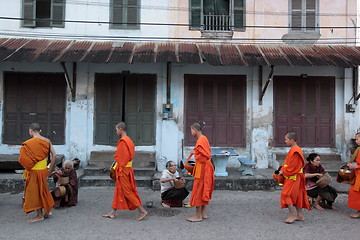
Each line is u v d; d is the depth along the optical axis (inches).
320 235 186.2
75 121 355.3
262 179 302.5
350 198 219.3
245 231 192.2
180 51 339.9
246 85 374.0
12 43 347.9
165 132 356.2
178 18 376.5
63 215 219.9
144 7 376.2
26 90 366.9
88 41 367.9
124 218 215.3
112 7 375.2
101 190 296.8
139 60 312.7
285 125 374.6
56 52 328.2
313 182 239.0
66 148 362.9
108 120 365.4
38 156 201.0
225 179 302.5
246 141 370.6
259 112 365.4
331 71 374.3
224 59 326.0
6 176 305.9
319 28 377.1
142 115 366.9
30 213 223.5
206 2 381.1
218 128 373.1
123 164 203.3
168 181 242.7
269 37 377.1
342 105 373.7
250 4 379.6
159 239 179.0
